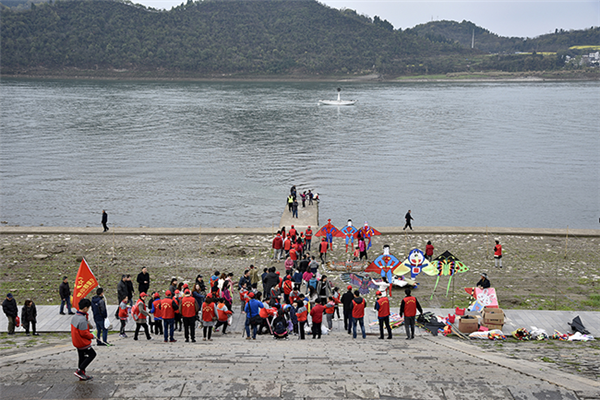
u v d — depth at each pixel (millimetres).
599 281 25078
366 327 18203
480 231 34906
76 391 8000
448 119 124062
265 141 89188
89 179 58406
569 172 65375
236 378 8539
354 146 84500
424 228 35719
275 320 16250
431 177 61906
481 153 78250
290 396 7734
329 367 9750
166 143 85375
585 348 14766
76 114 124812
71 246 31359
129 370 9391
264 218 44312
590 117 127188
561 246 31875
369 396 7711
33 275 25625
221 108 148750
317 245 32188
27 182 56469
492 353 12445
